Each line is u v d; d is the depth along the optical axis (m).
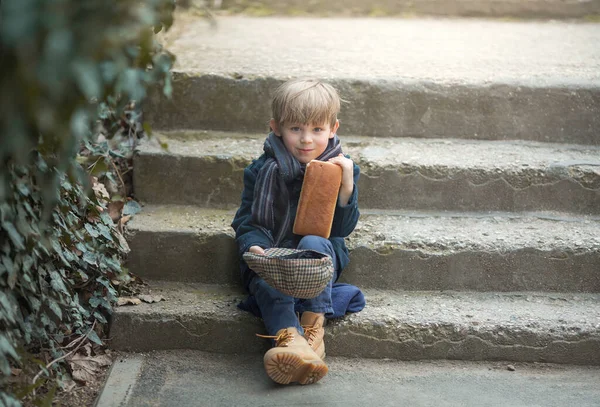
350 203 2.72
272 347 2.65
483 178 3.18
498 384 2.58
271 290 2.62
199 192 3.24
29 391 2.08
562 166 3.19
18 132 1.29
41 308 2.34
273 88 3.47
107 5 1.30
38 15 1.18
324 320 2.71
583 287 2.96
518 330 2.69
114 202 3.11
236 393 2.49
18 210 2.01
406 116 3.50
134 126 3.46
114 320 2.73
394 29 4.98
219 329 2.73
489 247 2.93
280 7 5.51
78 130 1.43
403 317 2.74
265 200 2.69
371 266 2.95
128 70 1.58
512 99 3.47
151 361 2.69
